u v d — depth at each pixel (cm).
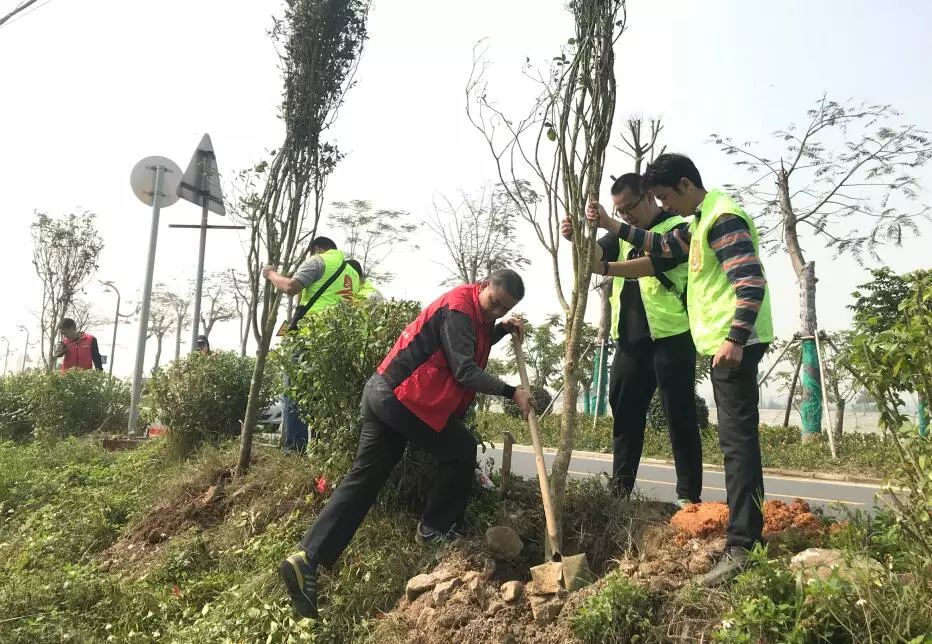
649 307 430
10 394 1034
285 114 605
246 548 450
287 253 600
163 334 5353
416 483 457
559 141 395
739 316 325
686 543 353
